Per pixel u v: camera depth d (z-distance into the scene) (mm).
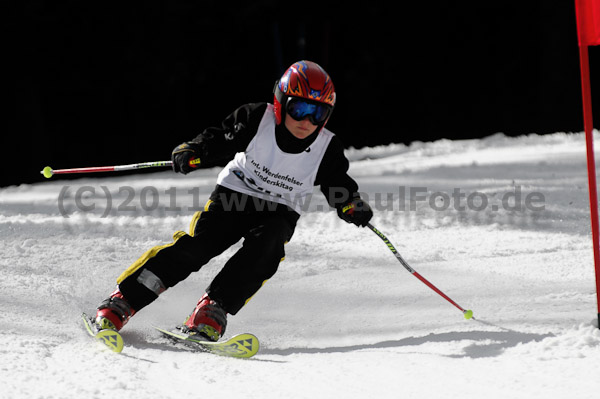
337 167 11484
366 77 65875
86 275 14930
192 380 8766
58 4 56062
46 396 7793
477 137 66750
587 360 8773
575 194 24578
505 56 67312
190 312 12891
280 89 10750
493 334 10492
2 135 57438
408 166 34156
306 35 63406
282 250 11227
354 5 63875
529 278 14320
